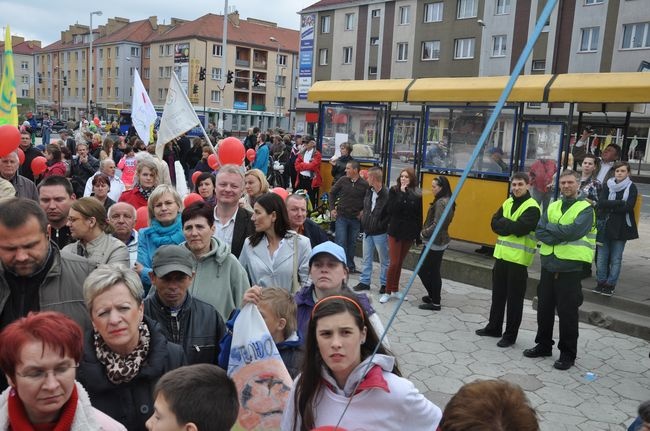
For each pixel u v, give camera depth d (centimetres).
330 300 220
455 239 879
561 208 537
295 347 285
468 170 125
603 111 891
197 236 343
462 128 884
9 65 683
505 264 597
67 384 178
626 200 682
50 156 880
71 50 8919
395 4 4159
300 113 5031
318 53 4759
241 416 249
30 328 175
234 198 439
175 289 280
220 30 6956
